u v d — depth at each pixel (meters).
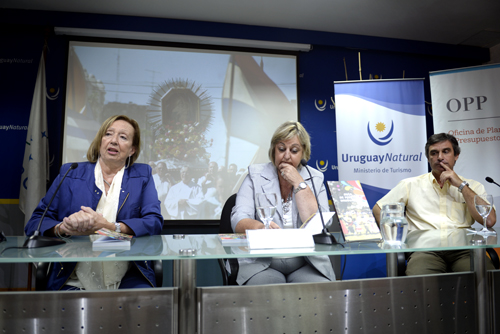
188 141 3.45
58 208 1.57
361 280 1.03
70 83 3.31
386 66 4.04
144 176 1.72
